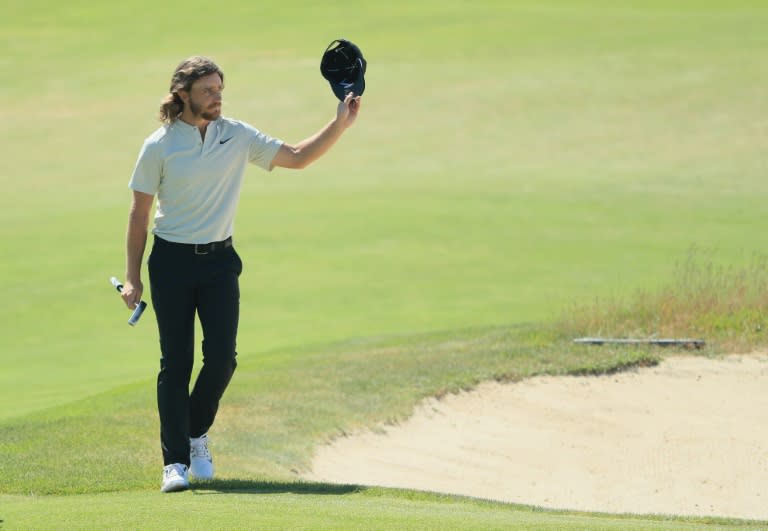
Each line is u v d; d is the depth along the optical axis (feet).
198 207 67.92
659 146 344.69
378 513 60.70
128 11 611.47
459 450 101.96
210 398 71.26
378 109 411.13
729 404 112.98
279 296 199.72
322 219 266.57
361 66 71.46
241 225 261.85
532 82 431.43
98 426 94.73
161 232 68.54
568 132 367.25
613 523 63.00
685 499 95.20
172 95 66.69
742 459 101.60
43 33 571.69
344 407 107.04
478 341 132.67
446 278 210.18
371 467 95.40
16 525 58.34
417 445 102.17
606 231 247.91
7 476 77.82
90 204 298.15
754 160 322.96
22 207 297.94
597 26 523.70
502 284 203.82
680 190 291.58
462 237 245.65
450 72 456.04
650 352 124.98
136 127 405.59
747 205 272.51
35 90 466.70
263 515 59.57
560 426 108.37
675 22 523.70
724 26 506.89
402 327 172.65
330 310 188.44
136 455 84.64
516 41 501.97
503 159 338.95
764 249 225.97
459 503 70.49
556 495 95.04
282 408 104.99
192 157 67.15
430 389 113.29
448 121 390.21
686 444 104.58
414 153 352.69
